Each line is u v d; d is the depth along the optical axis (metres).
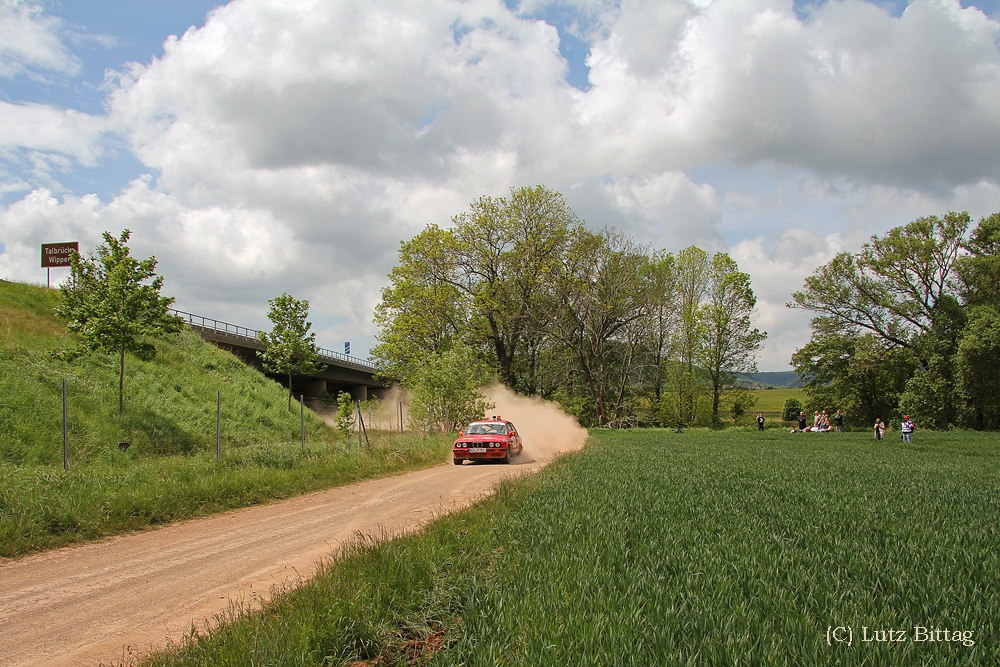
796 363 64.75
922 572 6.18
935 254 57.47
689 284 62.22
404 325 50.84
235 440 27.16
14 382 22.41
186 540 10.06
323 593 5.70
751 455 24.33
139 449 22.34
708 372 62.88
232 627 4.96
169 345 34.97
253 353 49.91
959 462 22.27
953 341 56.28
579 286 53.62
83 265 24.86
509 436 25.12
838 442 35.94
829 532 8.34
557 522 8.87
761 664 3.98
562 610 4.98
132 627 5.88
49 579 7.71
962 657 4.12
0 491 11.14
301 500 14.34
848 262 60.84
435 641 5.14
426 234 52.25
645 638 4.36
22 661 5.06
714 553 6.95
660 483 13.96
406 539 7.95
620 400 60.25
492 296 52.25
